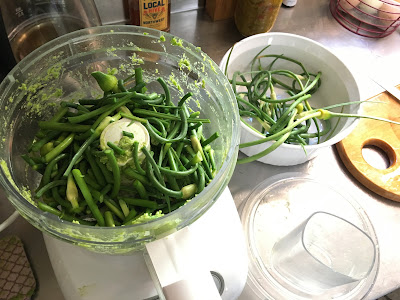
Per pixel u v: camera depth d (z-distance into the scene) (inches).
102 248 14.1
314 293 20.0
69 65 18.3
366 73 29.1
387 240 22.1
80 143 16.9
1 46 18.1
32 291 18.6
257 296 19.9
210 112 19.0
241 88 26.2
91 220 15.9
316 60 25.2
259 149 21.1
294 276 20.0
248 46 24.2
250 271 20.3
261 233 21.5
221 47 28.7
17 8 20.7
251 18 26.4
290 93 25.2
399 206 23.2
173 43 18.1
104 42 18.2
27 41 21.3
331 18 32.0
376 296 20.3
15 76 15.9
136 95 16.8
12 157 15.8
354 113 22.3
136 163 15.4
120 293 15.9
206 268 13.8
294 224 21.8
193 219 14.5
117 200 16.0
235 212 18.3
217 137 17.0
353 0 30.7
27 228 20.1
